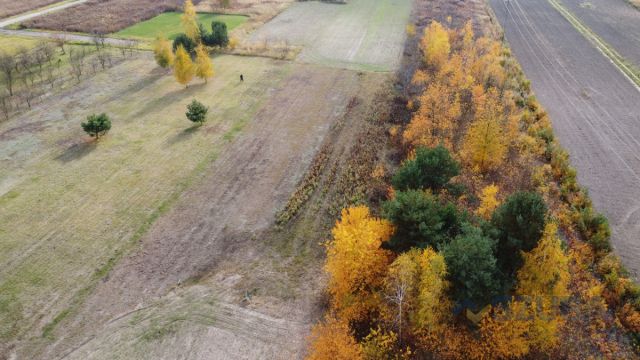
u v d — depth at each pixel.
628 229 39.88
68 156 49.38
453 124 51.50
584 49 77.94
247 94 63.09
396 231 31.58
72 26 87.75
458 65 60.19
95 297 33.97
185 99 61.59
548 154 48.78
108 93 62.94
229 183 45.59
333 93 63.34
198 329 31.58
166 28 89.69
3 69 66.06
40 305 33.28
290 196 43.66
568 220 39.69
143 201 43.09
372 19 95.00
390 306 31.05
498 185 44.09
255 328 31.66
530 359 29.53
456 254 28.28
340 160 49.00
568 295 30.86
